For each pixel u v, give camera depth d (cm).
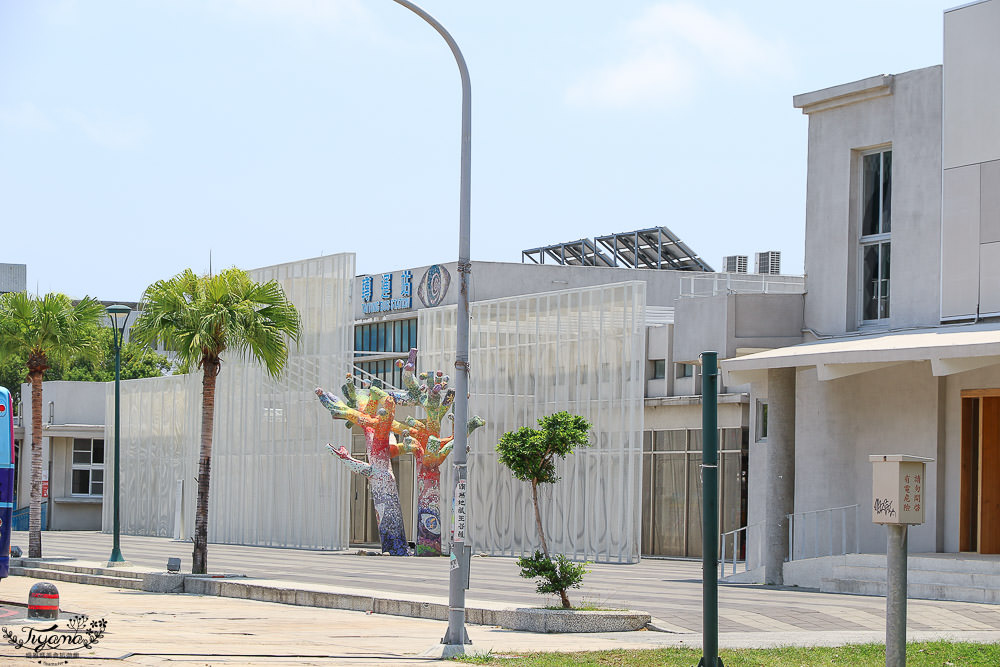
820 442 2931
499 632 2005
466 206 1850
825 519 2895
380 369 6234
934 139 2741
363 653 1734
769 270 6856
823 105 2988
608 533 4116
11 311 3772
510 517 4534
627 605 2305
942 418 2680
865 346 2597
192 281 3139
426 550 4488
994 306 2580
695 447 4578
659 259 6762
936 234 2723
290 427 5119
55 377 8981
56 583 3347
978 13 2648
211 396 3117
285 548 5066
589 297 4284
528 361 4541
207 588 2916
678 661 1574
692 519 4569
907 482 1192
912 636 1819
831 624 2017
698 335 3088
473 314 4844
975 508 2638
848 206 2923
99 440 7294
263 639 1920
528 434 2045
